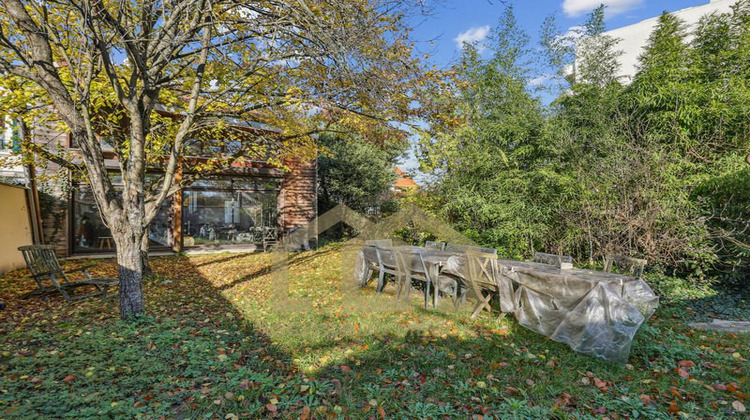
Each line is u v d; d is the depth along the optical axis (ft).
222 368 10.89
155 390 9.39
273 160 32.22
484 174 27.35
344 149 61.00
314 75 20.89
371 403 8.98
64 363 10.72
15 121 24.64
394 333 14.11
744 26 22.36
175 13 15.19
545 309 14.12
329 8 15.72
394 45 18.21
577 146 24.08
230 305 18.81
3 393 8.77
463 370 10.89
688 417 8.32
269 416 8.50
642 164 21.43
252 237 45.39
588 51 27.50
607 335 11.82
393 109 21.79
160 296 20.59
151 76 17.19
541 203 24.84
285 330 14.51
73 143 34.58
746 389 9.60
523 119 26.63
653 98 22.22
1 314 16.42
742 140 20.10
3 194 28.12
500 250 25.23
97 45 13.99
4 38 12.98
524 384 10.18
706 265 20.02
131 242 15.57
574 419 8.35
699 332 14.19
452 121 24.98
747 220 18.71
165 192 16.74
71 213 35.01
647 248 21.21
